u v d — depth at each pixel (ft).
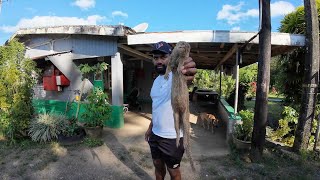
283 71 23.75
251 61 33.58
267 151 17.40
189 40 18.19
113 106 22.99
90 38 23.22
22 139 18.81
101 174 13.98
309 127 17.08
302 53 21.34
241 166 14.87
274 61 28.94
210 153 17.13
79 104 22.41
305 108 17.04
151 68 39.14
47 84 26.27
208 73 62.80
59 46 25.26
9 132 18.17
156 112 8.33
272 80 29.04
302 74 21.65
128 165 15.06
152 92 8.52
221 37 17.80
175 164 8.36
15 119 18.19
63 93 26.23
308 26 16.70
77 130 19.39
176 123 6.47
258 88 15.15
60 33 22.79
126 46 23.09
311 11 16.48
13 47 18.45
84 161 15.52
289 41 17.61
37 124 18.66
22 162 15.19
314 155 16.71
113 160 15.74
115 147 17.92
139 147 18.02
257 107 15.29
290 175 14.01
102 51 22.79
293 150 17.67
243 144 16.92
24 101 18.75
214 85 59.67
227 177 13.66
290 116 21.39
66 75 25.18
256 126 15.39
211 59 33.58
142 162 15.47
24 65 18.85
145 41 19.13
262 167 14.78
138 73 38.93
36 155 16.15
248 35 17.48
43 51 26.58
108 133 21.35
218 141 19.97
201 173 14.11
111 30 19.85
